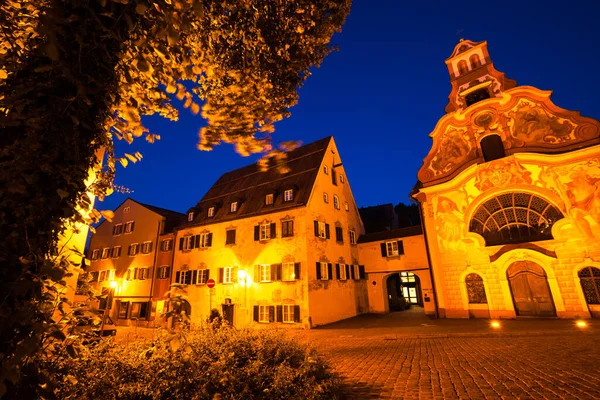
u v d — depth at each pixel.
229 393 3.97
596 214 15.73
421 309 27.75
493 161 18.89
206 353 4.62
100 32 2.18
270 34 5.92
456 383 6.41
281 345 5.61
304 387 4.54
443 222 20.25
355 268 26.38
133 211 34.12
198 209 30.66
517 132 18.66
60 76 1.96
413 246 24.84
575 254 15.98
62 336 1.96
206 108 5.62
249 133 5.79
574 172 16.52
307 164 26.89
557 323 14.60
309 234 22.27
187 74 3.71
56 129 1.87
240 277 23.91
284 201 24.31
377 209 43.41
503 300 17.47
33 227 1.75
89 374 3.34
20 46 2.18
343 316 23.20
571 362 7.56
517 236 17.83
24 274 1.70
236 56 5.75
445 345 11.35
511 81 19.77
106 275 33.47
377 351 10.80
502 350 9.70
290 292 21.39
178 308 2.81
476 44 21.72
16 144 1.74
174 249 29.30
